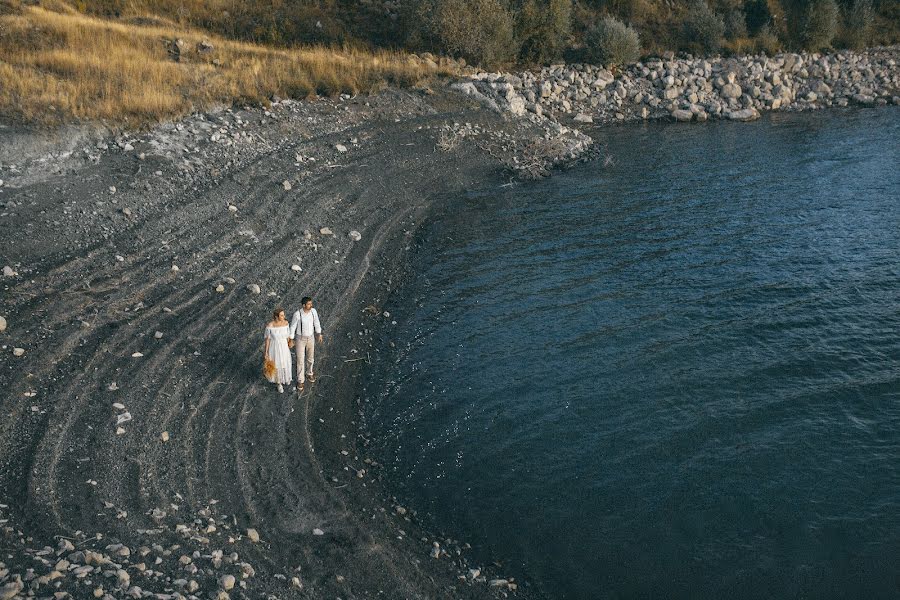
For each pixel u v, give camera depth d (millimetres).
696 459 12250
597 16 43438
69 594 7762
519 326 16531
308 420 12781
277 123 25500
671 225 22375
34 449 10414
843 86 40281
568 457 12352
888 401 13617
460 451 12492
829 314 16797
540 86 35688
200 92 25500
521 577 10078
